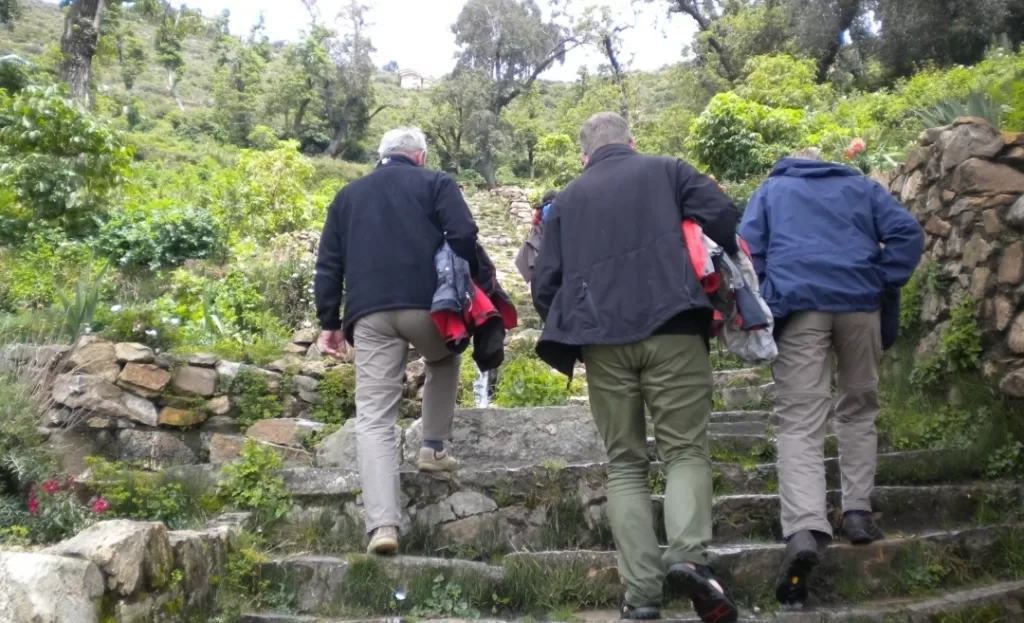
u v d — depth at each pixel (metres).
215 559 3.50
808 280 3.80
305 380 5.77
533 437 4.58
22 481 4.24
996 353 4.91
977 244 5.08
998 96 8.85
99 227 10.09
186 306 7.83
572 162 21.22
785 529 3.58
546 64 47.03
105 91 39.38
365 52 47.22
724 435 4.70
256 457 4.23
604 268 3.42
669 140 23.61
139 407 5.39
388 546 3.65
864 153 9.62
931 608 3.51
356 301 3.89
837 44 24.95
